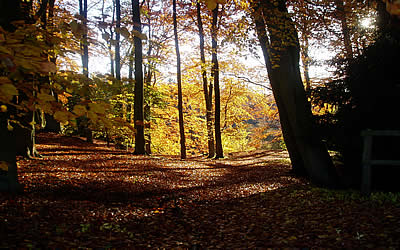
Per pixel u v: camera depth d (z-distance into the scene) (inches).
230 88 968.9
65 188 260.5
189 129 1138.0
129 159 477.4
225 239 169.8
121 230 176.1
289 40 318.3
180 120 684.1
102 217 194.9
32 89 91.4
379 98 249.6
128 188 291.3
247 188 312.0
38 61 84.3
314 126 310.3
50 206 196.7
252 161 665.6
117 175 342.6
